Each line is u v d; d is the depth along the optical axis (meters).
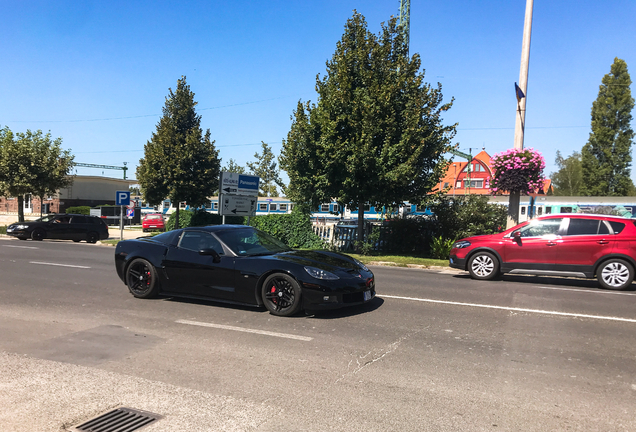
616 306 7.52
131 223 43.91
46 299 7.80
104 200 51.22
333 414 3.44
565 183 72.19
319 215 35.75
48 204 46.59
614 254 9.36
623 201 27.16
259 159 47.16
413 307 7.27
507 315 6.75
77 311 6.91
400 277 11.05
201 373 4.30
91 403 3.64
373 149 15.02
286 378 4.18
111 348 5.08
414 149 15.70
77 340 5.39
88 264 12.55
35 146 26.11
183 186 24.31
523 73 13.83
